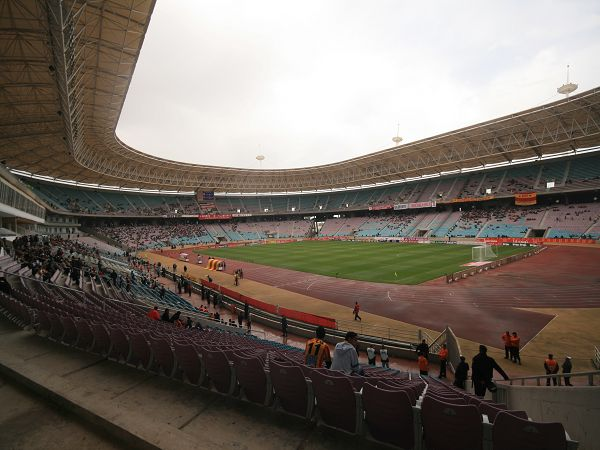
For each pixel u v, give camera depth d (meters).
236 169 84.56
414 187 87.69
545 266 36.91
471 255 47.44
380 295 27.12
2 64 25.52
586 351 15.38
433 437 3.69
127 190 86.62
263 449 3.58
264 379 4.62
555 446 3.22
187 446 2.98
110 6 22.83
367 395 3.92
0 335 7.80
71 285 19.81
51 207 60.44
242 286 32.28
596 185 55.09
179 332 9.59
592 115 48.09
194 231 88.25
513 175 70.50
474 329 18.81
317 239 90.25
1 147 43.22
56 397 3.94
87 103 35.47
